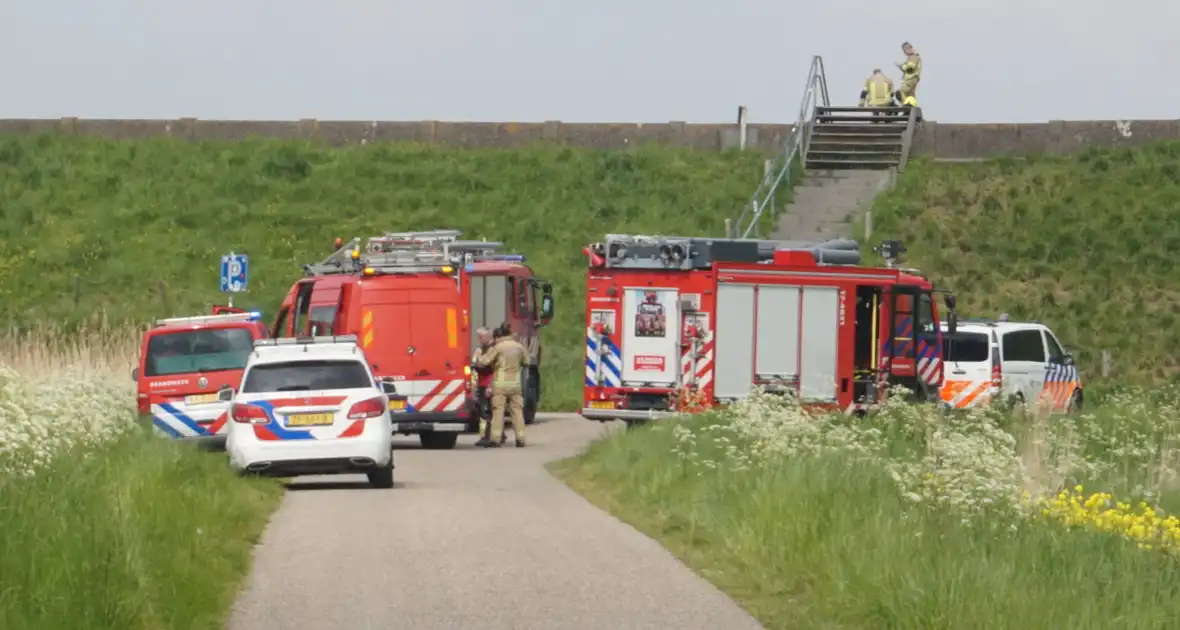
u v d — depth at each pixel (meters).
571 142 133.38
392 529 34.94
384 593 26.36
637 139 132.75
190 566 26.47
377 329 64.75
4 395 45.34
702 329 65.31
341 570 28.86
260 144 133.12
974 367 70.56
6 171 127.06
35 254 113.88
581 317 105.75
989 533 28.81
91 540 24.11
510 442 66.38
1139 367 97.44
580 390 88.50
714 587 26.92
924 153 121.69
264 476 44.78
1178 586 25.42
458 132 134.75
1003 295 105.12
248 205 122.94
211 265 113.44
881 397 64.50
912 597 22.70
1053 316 103.12
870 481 35.00
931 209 113.88
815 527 28.91
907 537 27.22
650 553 31.02
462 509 39.22
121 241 116.62
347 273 69.81
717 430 47.41
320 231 118.94
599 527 35.28
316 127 135.62
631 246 65.88
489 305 74.12
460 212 121.75
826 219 111.44
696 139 132.25
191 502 33.75
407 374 64.44
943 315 100.12
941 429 48.72
